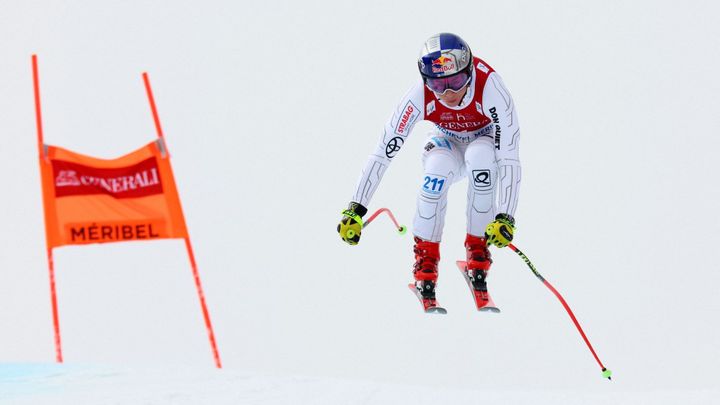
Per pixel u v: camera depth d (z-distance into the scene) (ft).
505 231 61.62
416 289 66.85
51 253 77.41
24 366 64.28
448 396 56.75
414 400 55.31
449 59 60.23
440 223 66.39
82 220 78.07
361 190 66.33
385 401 54.65
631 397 56.29
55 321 76.43
